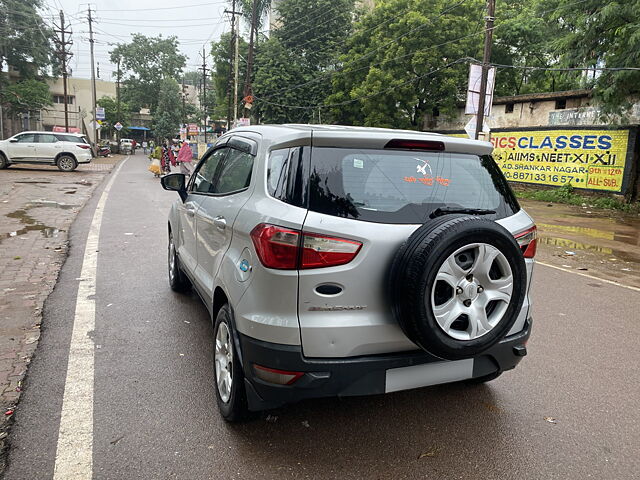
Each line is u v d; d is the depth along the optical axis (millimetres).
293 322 2463
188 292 5445
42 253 6996
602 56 15258
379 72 24797
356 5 39125
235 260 2854
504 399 3385
